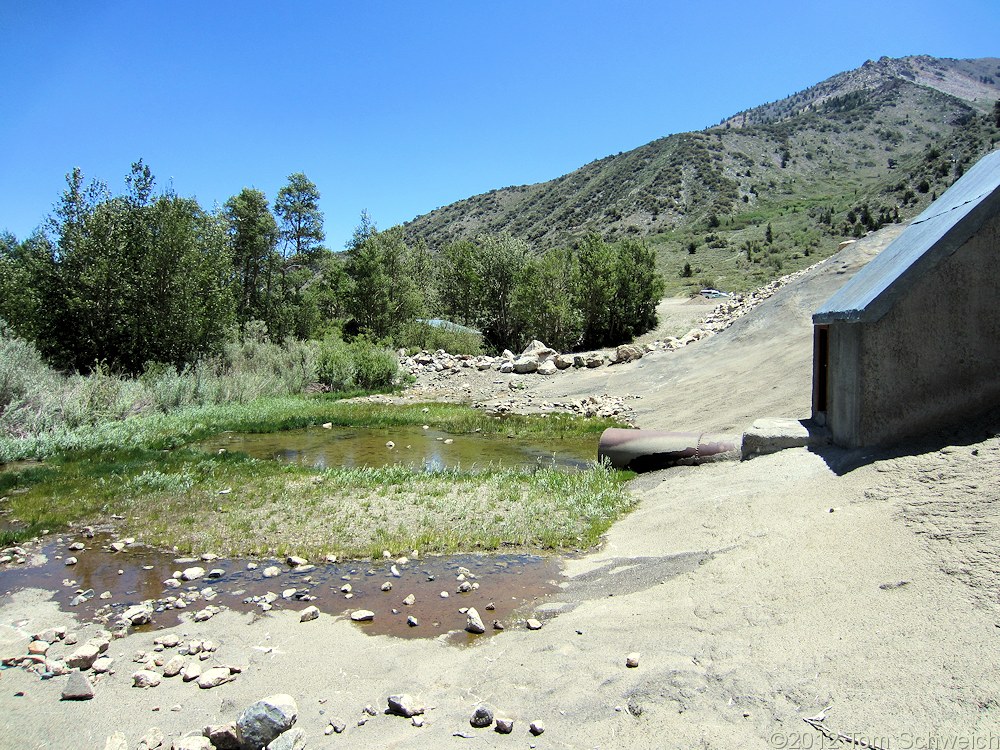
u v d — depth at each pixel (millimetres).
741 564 5074
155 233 22031
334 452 13289
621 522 7758
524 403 20016
